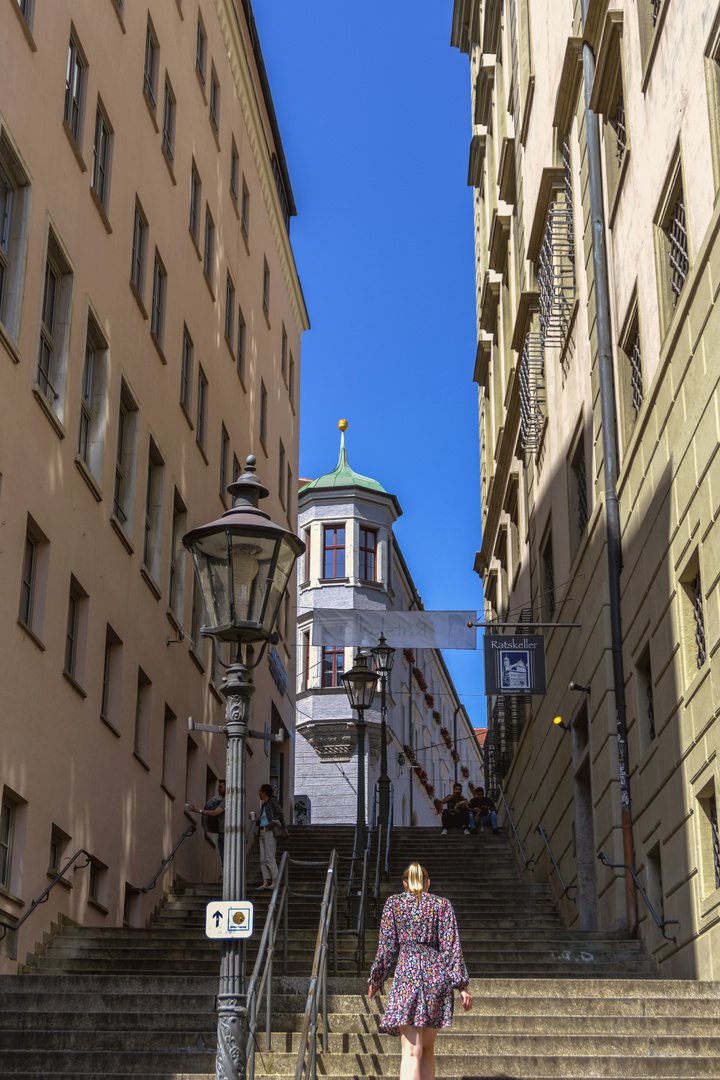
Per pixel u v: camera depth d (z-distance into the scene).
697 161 14.53
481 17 39.81
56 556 17.80
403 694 61.84
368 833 26.62
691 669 14.74
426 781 64.31
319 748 54.06
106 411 20.67
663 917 15.62
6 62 16.73
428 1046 8.99
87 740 18.73
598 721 19.08
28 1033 11.35
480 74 39.28
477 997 12.00
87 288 19.98
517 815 29.14
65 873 17.42
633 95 17.95
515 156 31.80
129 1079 10.22
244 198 36.22
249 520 8.36
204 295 29.52
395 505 59.69
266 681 36.78
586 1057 10.39
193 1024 11.73
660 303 16.28
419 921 9.20
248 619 8.16
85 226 20.00
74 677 18.78
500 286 35.88
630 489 17.97
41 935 16.28
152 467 24.45
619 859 17.55
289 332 42.78
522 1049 10.83
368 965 15.51
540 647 22.14
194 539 8.40
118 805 20.11
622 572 18.30
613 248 19.39
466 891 23.27
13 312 16.69
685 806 14.45
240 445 33.19
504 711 31.27
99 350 20.92
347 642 23.08
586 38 20.97
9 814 15.90
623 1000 11.85
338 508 58.31
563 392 23.53
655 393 16.22
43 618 17.14
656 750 15.98
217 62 32.69
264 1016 11.70
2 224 16.97
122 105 22.78
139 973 14.80
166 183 26.11
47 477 17.58
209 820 22.16
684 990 12.35
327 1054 10.57
